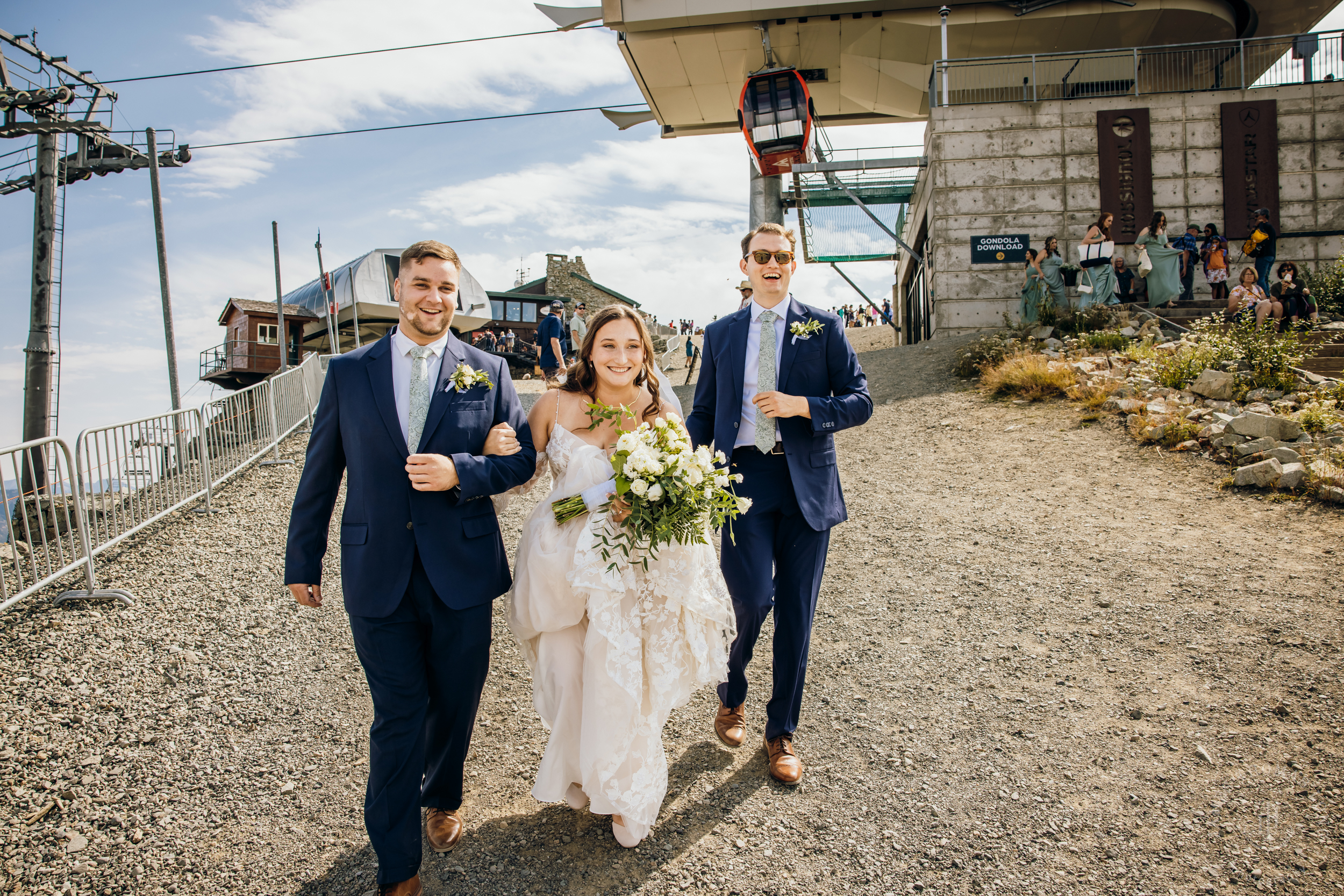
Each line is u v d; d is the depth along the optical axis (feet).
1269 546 16.51
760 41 69.41
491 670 13.99
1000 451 25.81
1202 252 45.52
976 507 20.92
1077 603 14.85
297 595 8.84
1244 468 20.07
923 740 11.08
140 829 9.71
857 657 13.65
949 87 54.75
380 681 8.64
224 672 13.74
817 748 11.12
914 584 16.43
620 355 9.77
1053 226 50.88
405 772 8.46
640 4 65.51
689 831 9.43
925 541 18.85
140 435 20.90
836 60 73.31
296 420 35.09
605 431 10.13
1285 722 10.69
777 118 62.44
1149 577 15.62
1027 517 19.77
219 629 15.35
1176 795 9.50
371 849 9.37
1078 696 11.84
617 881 8.63
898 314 88.38
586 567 8.87
